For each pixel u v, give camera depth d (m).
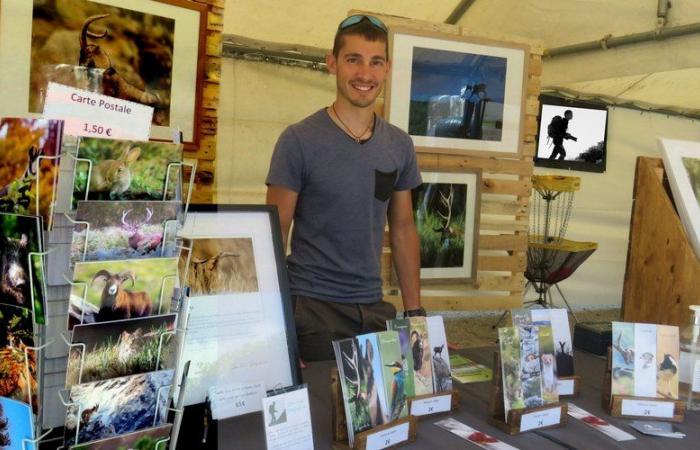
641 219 1.91
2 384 0.70
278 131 2.95
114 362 0.74
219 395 0.99
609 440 1.09
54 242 0.71
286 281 1.12
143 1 1.48
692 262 1.74
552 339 1.19
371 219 1.61
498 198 3.36
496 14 3.17
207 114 1.62
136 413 0.76
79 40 1.40
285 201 1.56
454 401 1.15
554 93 3.85
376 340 1.03
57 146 0.68
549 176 3.60
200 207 1.06
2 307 0.69
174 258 0.77
